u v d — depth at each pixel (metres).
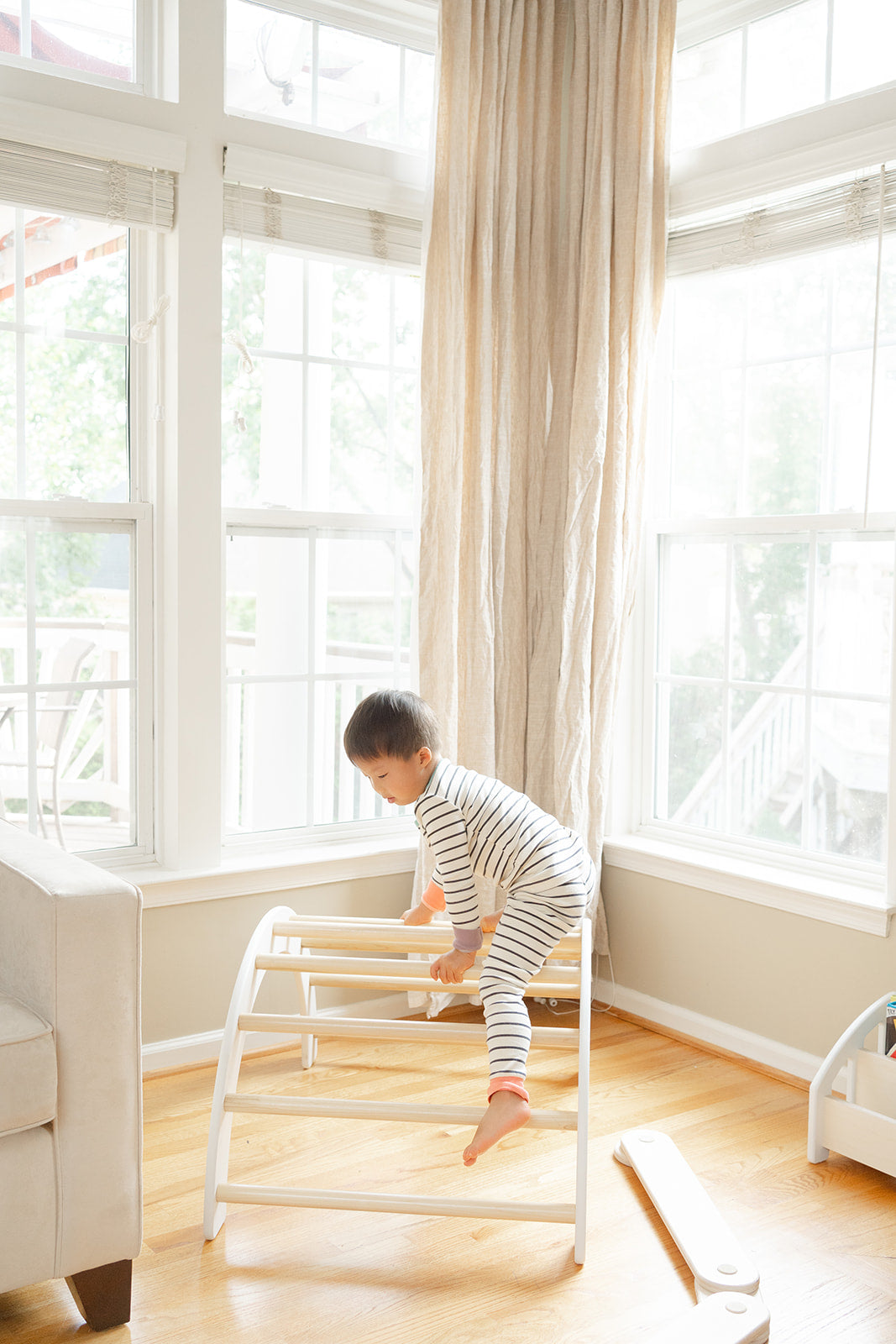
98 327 2.77
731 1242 2.00
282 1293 1.92
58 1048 1.76
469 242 3.04
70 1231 1.77
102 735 2.82
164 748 2.87
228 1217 2.16
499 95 3.04
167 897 2.77
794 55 2.87
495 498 3.11
